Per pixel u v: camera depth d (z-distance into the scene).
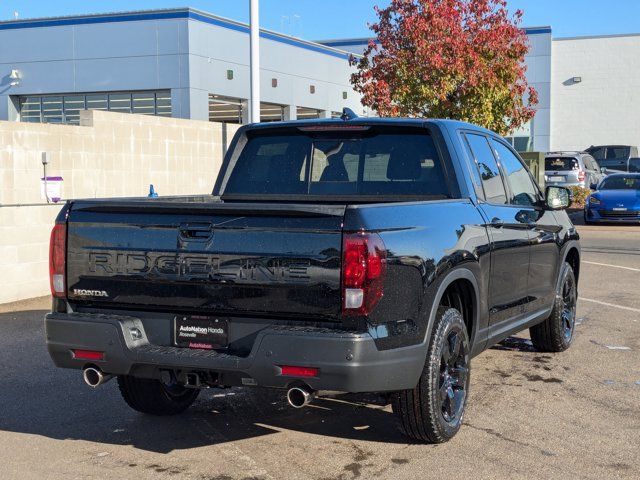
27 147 12.38
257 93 14.93
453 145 5.89
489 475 4.68
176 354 4.63
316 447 5.20
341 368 4.31
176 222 4.69
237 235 4.54
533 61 45.16
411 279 4.65
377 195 6.05
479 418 5.73
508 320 6.31
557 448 5.13
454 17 19.27
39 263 10.77
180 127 15.05
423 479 4.63
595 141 45.75
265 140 6.55
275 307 4.47
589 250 16.20
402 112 19.70
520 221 6.44
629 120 45.16
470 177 5.91
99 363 4.84
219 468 4.84
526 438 5.32
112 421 5.79
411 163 6.01
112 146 13.72
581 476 4.67
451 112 19.55
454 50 19.00
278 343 4.39
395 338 4.53
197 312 4.71
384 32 20.03
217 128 15.91
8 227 10.32
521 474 4.70
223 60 30.25
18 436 5.45
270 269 4.45
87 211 4.95
